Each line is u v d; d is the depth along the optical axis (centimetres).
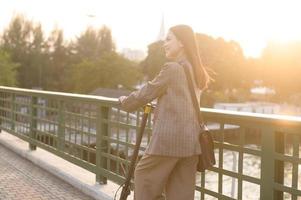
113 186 580
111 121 568
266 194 350
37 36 10375
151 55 9169
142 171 356
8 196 562
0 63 8881
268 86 10500
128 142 531
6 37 10262
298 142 325
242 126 370
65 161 739
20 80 10112
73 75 9675
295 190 326
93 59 11119
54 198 559
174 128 334
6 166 744
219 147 392
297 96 10250
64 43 11062
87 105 636
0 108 1098
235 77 9519
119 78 9188
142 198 355
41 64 10350
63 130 712
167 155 336
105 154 577
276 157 341
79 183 602
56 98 726
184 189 354
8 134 1055
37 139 828
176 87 336
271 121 339
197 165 356
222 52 9438
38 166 749
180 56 352
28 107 873
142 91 338
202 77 348
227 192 2144
